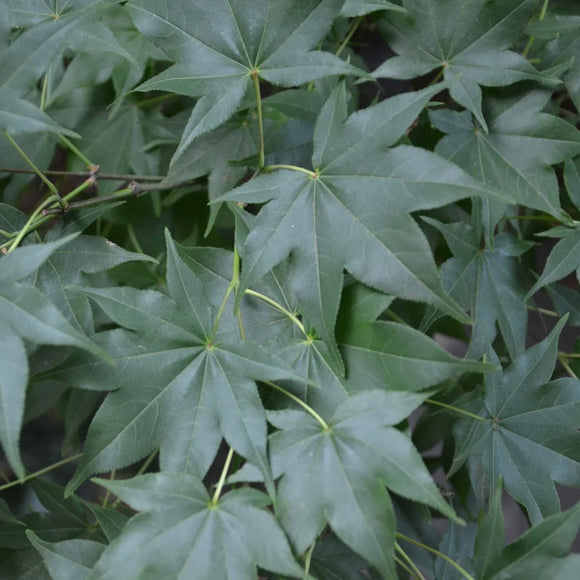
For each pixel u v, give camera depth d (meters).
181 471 0.33
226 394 0.33
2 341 0.31
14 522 0.41
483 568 0.33
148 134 0.45
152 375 0.33
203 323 0.33
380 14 0.39
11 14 0.37
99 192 0.46
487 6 0.37
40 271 0.36
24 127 0.32
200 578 0.31
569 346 0.53
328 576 0.41
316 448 0.32
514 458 0.37
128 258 0.36
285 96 0.41
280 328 0.35
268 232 0.34
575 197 0.38
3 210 0.37
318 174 0.34
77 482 0.32
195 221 0.48
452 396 0.46
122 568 0.31
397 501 0.43
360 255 0.33
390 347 0.33
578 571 0.32
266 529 0.31
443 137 0.39
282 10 0.35
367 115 0.34
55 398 0.49
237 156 0.42
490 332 0.39
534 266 0.43
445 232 0.39
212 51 0.36
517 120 0.38
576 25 0.40
